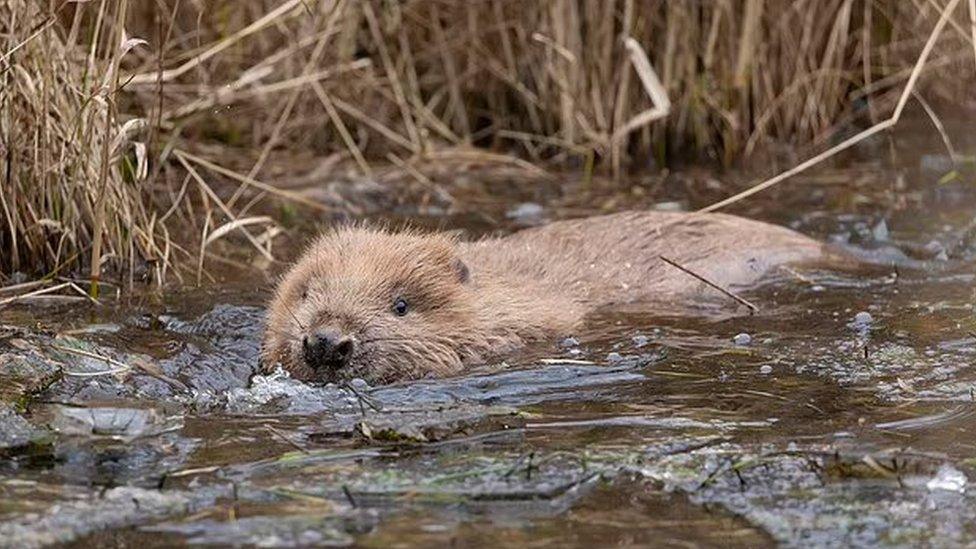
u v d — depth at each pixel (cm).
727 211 1698
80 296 1327
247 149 1914
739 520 824
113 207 1386
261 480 875
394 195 1791
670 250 1432
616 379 1112
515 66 2006
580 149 1923
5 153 1344
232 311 1313
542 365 1161
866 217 1650
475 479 879
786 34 1970
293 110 1950
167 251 1409
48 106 1358
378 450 932
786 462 906
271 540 786
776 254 1451
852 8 2048
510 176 1886
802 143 2006
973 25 1436
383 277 1220
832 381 1089
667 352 1183
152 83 1694
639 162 1961
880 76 2089
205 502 839
